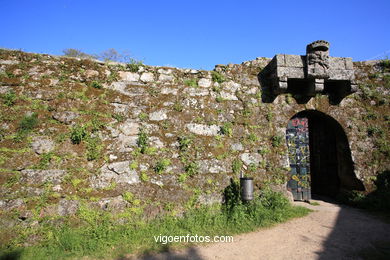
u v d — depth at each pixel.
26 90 4.73
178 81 5.64
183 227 4.60
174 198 4.94
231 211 4.96
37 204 4.23
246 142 5.68
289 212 5.25
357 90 6.45
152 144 5.12
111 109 5.07
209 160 5.35
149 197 4.82
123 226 4.48
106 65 5.31
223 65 6.03
